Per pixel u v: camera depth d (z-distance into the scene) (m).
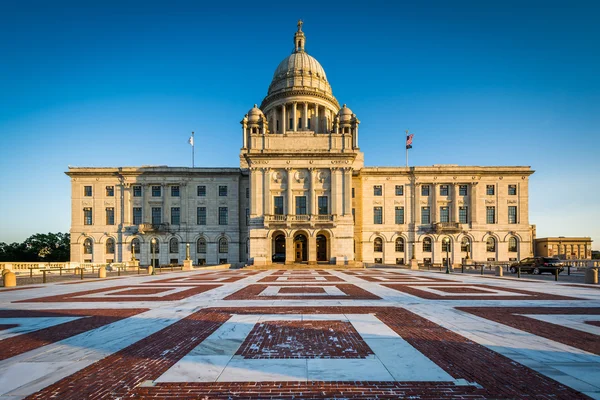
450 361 7.05
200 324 10.37
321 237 57.91
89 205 63.06
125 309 13.05
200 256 62.84
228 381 6.09
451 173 63.41
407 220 63.62
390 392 5.66
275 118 71.00
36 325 10.36
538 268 37.69
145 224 61.47
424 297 16.02
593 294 17.34
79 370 6.63
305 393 5.64
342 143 56.91
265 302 14.55
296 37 80.44
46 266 43.47
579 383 5.98
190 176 63.88
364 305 13.66
